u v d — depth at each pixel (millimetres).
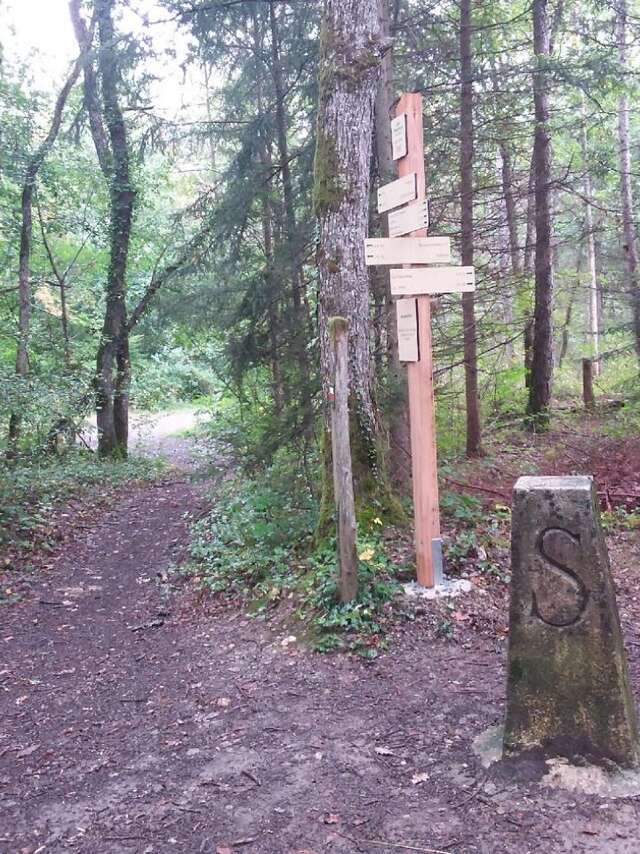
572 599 3229
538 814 3062
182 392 29422
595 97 11891
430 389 5539
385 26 8820
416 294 5465
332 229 6820
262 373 10758
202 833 3201
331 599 5480
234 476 10672
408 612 5312
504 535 7082
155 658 5613
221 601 6629
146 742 4191
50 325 18141
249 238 11359
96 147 17484
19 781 3861
